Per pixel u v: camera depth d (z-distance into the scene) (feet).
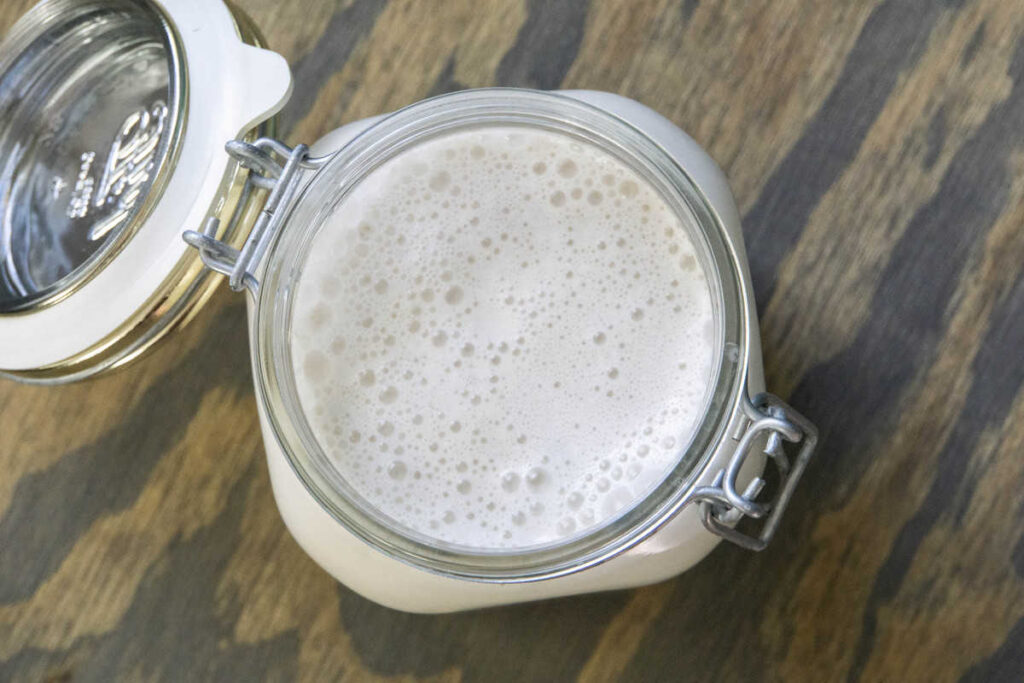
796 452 1.38
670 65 1.42
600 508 1.19
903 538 1.37
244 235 1.25
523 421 1.21
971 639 1.36
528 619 1.40
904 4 1.40
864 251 1.39
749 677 1.37
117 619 1.42
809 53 1.40
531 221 1.24
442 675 1.39
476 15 1.43
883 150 1.39
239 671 1.41
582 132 1.20
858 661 1.36
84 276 1.21
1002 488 1.36
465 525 1.20
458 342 1.23
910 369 1.38
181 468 1.43
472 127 1.23
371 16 1.44
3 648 1.42
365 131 1.20
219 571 1.42
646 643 1.38
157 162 1.20
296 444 1.17
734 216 1.26
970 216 1.38
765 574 1.38
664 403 1.20
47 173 1.32
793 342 1.39
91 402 1.44
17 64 1.30
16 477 1.44
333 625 1.41
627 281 1.22
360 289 1.24
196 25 1.24
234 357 1.43
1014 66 1.38
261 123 1.26
